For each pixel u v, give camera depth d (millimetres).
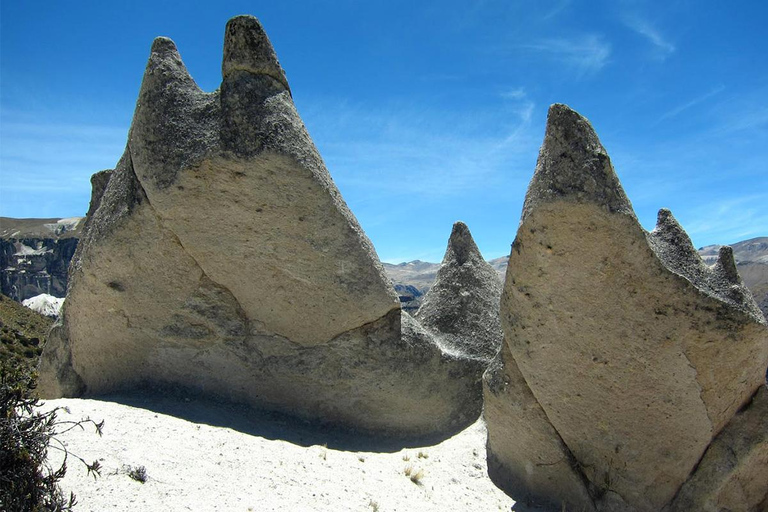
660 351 7113
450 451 9266
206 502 5891
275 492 6484
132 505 5531
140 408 8320
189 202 8758
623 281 7004
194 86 9070
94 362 9812
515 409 8148
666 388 7242
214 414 8672
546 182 6992
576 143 6875
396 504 7082
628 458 7633
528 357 7781
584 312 7215
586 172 6781
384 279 9336
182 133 8742
